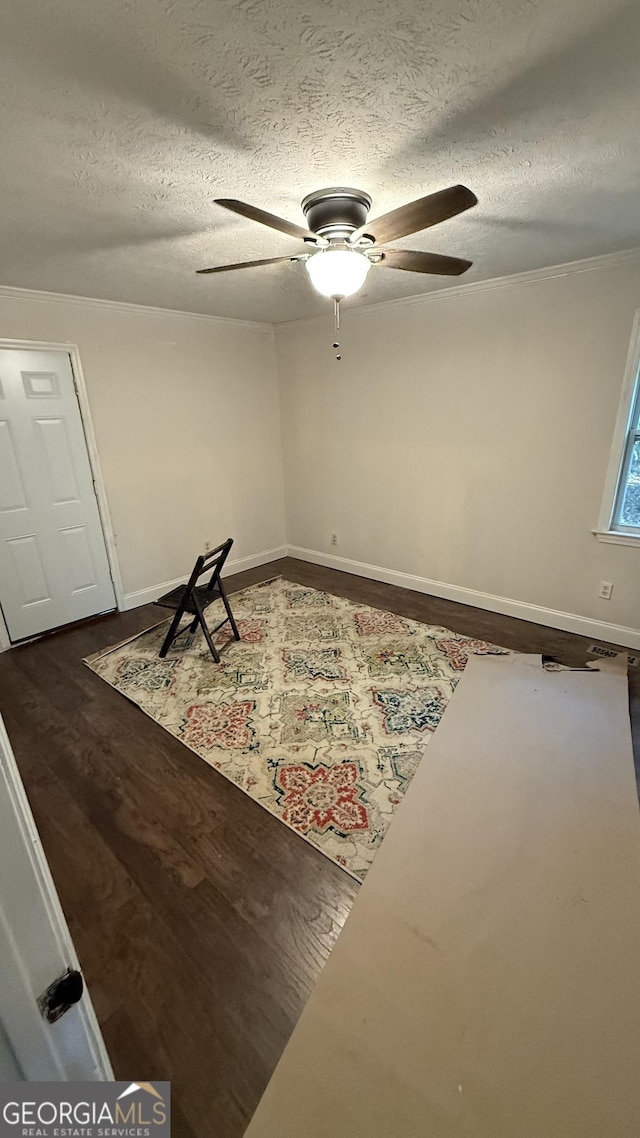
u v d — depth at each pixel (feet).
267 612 12.21
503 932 4.71
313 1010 4.14
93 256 7.64
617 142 4.67
